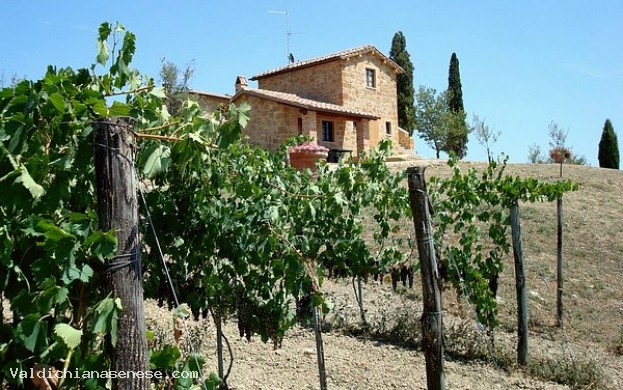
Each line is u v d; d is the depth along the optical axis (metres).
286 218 4.37
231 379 5.00
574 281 8.75
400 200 5.07
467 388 5.09
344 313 6.95
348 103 22.73
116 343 2.16
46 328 2.28
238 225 3.93
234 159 4.07
